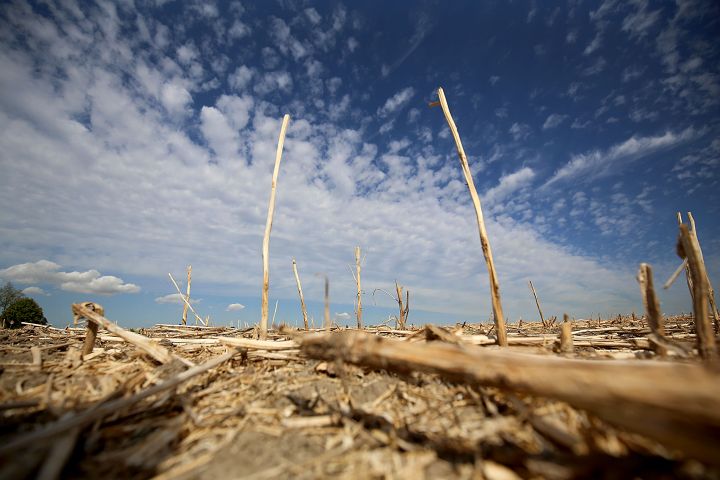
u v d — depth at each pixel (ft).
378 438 0.58
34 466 0.45
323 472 0.49
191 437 0.60
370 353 0.61
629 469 0.40
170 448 0.57
